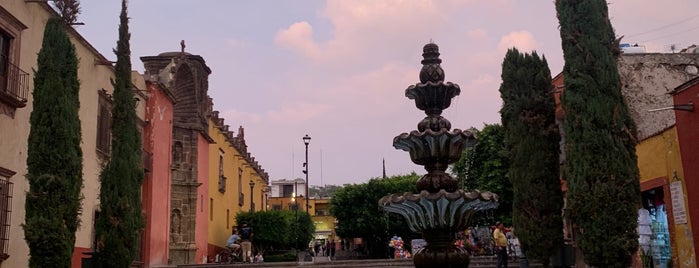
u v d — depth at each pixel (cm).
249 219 4006
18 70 1429
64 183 1209
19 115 1450
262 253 3978
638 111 1875
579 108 1232
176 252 2912
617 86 1242
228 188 4006
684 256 1416
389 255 4359
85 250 1795
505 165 2806
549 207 1443
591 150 1205
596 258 1181
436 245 886
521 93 1537
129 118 1622
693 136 1363
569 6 1294
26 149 1482
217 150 3650
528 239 1440
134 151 1622
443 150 903
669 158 1486
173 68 2992
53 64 1249
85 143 1812
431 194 845
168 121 2652
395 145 947
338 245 7119
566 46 1288
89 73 1856
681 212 1427
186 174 3031
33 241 1173
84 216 1795
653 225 1634
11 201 1401
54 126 1219
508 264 1991
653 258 1602
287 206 8488
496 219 2895
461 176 3006
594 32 1262
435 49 950
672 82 1905
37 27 1548
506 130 1566
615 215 1175
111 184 1562
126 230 1545
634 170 1207
